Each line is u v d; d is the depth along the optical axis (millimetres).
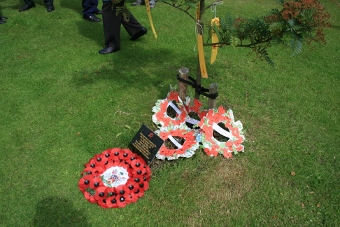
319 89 4242
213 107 3299
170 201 2832
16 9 6352
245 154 3281
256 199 2873
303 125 3652
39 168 3100
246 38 2705
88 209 2762
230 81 4328
